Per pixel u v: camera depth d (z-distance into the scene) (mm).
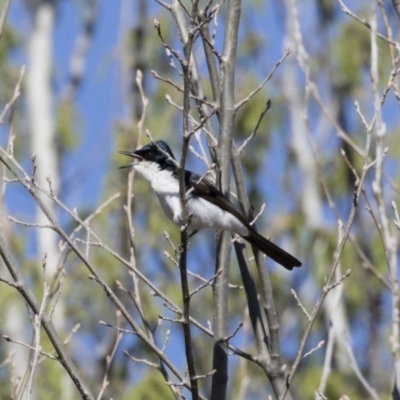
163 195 9703
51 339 7613
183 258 7621
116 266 15844
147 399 14172
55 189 17000
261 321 8844
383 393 16250
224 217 9031
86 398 7531
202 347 15508
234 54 8836
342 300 16438
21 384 7918
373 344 16828
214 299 8539
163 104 17828
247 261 9109
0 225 8102
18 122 18328
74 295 15781
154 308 15578
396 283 6434
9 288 14961
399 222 7414
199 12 8836
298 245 17281
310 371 15625
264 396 14773
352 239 9336
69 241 7957
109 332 15867
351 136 17609
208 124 9102
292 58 18406
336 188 17719
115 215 16500
